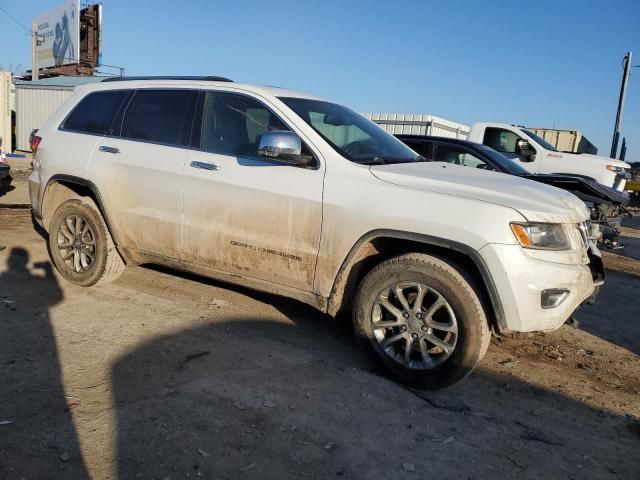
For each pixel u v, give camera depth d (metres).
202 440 2.85
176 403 3.20
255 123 4.25
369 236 3.64
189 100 4.60
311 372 3.75
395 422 3.20
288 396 3.39
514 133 11.91
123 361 3.69
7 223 7.99
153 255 4.73
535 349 4.60
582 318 5.62
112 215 4.82
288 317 4.80
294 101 4.33
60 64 32.69
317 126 4.15
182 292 5.24
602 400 3.75
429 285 3.51
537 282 3.28
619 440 3.24
